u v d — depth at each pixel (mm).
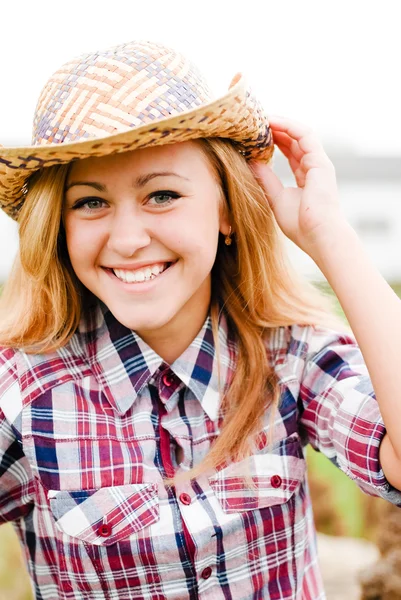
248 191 1324
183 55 1243
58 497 1238
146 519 1239
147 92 1126
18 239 1395
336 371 1359
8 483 1288
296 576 1368
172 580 1252
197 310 1368
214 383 1378
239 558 1295
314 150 1361
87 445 1265
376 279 1225
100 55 1168
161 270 1218
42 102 1186
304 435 1462
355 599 2213
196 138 1195
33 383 1293
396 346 1158
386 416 1144
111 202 1156
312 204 1300
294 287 1502
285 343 1444
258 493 1312
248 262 1389
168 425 1321
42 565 1316
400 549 2047
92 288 1245
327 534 3078
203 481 1300
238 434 1321
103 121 1105
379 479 1204
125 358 1340
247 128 1236
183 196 1173
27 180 1233
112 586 1250
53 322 1339
